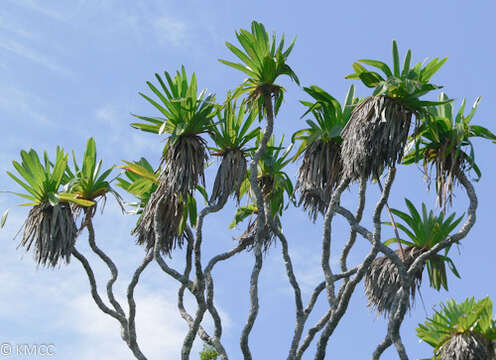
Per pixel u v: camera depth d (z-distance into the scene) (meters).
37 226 9.87
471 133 8.63
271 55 9.15
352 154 8.27
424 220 9.34
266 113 9.28
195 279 9.52
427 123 8.37
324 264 9.19
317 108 9.41
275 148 10.16
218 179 9.35
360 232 8.65
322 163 9.34
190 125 9.10
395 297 8.91
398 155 8.19
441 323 9.09
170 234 9.63
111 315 10.61
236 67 9.24
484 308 8.91
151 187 10.49
